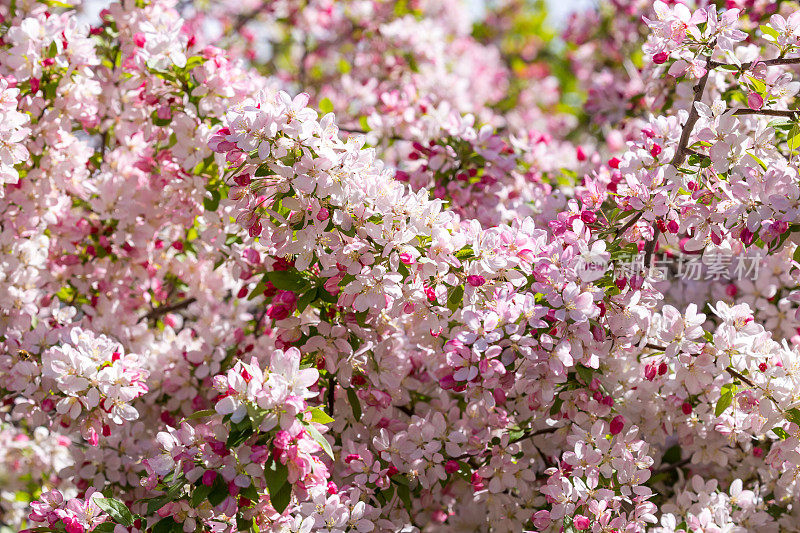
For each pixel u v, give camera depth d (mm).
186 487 2189
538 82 8086
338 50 6027
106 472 3000
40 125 3035
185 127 2979
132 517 2301
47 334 2938
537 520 2473
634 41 5320
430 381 3031
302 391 2076
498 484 2723
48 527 2307
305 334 2592
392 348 2742
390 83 5137
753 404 2486
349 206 2303
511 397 2764
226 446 2068
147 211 3189
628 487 2463
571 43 6898
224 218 3066
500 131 5758
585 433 2520
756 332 2459
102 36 3492
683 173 2514
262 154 2197
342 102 5168
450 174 3381
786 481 2559
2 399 3270
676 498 2955
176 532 2162
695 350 2438
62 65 2975
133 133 3277
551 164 3777
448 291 2420
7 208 3117
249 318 3465
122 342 3254
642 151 2488
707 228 2492
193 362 3129
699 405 2721
